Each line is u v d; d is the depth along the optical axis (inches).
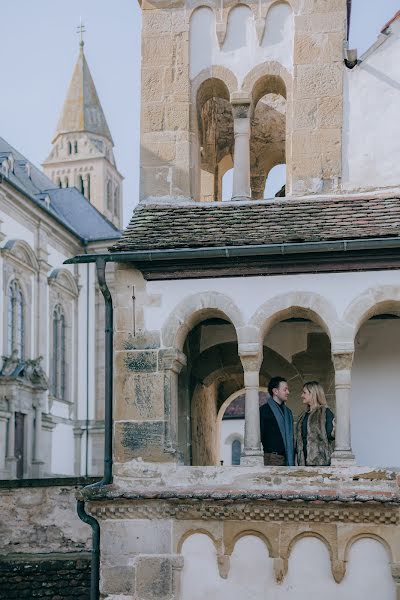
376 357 629.3
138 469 568.1
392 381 625.3
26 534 778.8
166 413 573.3
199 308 577.6
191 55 644.7
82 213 2541.8
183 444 672.4
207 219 607.5
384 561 531.8
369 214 587.2
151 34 650.2
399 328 629.0
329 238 558.9
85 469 2347.4
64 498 779.4
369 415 623.8
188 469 563.5
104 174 4296.3
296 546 541.0
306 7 632.4
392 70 620.4
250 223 596.4
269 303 571.2
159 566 551.5
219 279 578.9
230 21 642.8
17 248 2069.4
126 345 581.9
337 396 558.9
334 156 619.2
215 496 539.5
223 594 545.0
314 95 625.3
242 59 637.3
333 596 534.0
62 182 4313.5
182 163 635.5
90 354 2397.9
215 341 694.5
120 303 585.9
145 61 648.4
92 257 579.8
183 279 582.6
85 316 2411.4
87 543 772.0
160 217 615.8
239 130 633.0
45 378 2089.1
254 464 558.3
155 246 577.3
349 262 566.3
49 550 773.3
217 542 547.2
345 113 622.8
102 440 2354.8
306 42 629.3
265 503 540.1
